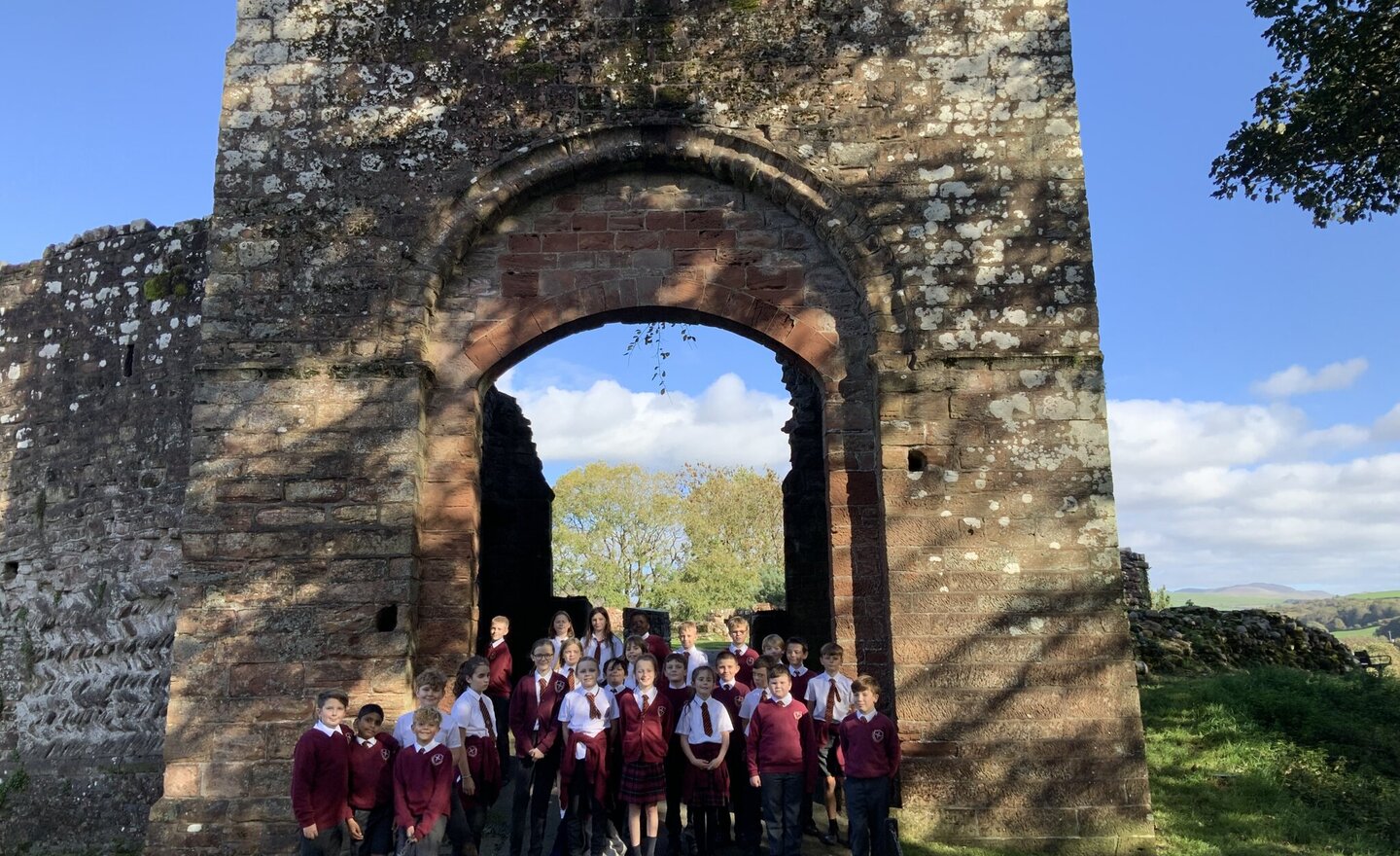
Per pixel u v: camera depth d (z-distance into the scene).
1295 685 12.91
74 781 13.14
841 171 10.02
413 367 9.57
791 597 14.73
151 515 13.34
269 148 10.08
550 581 16.91
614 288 10.06
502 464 16.06
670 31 10.38
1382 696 12.69
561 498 45.50
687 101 10.21
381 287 9.81
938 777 8.80
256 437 9.48
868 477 9.62
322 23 10.33
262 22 10.34
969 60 10.21
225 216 9.92
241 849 8.62
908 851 8.41
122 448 13.91
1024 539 9.21
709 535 43.47
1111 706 8.91
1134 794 8.74
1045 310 9.66
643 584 44.91
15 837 13.06
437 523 9.59
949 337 9.62
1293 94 12.59
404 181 10.04
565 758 7.60
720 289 10.05
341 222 9.94
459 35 10.35
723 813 8.42
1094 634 9.04
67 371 14.84
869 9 10.36
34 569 14.67
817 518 14.74
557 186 10.23
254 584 9.19
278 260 9.85
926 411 9.46
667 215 10.21
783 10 10.39
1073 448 9.38
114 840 12.34
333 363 9.60
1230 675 13.62
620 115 10.19
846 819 8.98
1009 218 9.86
